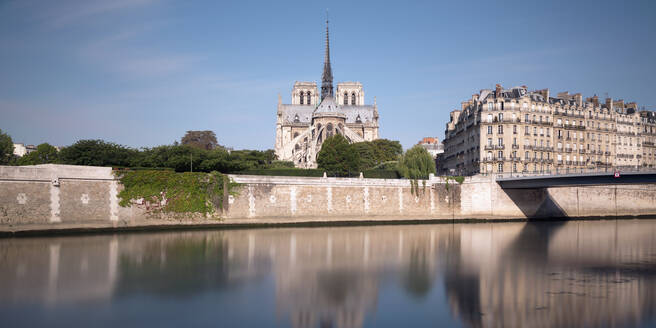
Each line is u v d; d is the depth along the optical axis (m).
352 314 30.25
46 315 29.38
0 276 37.81
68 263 42.72
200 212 69.69
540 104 106.81
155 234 62.62
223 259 45.59
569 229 74.31
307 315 29.95
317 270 41.66
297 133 192.12
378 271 41.53
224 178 71.56
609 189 96.69
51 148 108.94
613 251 52.12
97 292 34.12
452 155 133.25
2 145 106.38
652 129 129.75
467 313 30.47
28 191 58.88
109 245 52.53
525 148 104.31
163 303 31.89
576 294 34.38
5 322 28.12
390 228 74.50
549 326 28.05
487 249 53.06
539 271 41.78
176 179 68.62
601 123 116.69
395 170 102.38
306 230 69.81
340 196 79.56
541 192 90.31
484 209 87.31
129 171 66.19
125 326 27.73
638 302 32.38
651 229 74.31
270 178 74.81
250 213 73.19
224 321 28.78
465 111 120.56
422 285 36.84
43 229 59.50
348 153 106.31
